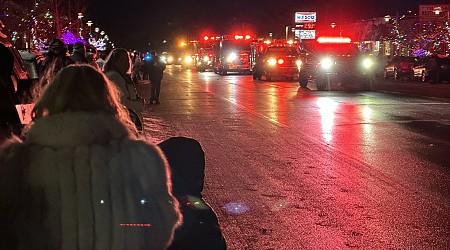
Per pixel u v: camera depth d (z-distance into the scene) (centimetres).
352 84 2950
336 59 2828
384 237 604
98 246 225
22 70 957
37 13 3278
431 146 1166
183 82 3734
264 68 3925
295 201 743
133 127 264
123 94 749
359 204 729
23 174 228
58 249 224
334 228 633
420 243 587
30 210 226
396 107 1944
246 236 605
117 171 231
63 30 4862
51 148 230
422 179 871
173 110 1880
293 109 1888
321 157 1046
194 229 281
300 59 3120
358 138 1268
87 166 228
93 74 251
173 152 303
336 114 1733
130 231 229
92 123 236
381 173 912
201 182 303
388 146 1166
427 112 1784
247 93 2652
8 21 2823
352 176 890
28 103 716
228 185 828
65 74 248
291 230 625
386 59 4750
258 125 1491
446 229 632
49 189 226
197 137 1286
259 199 752
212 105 2048
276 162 999
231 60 5088
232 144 1189
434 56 3597
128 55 788
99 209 226
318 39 3028
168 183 244
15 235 226
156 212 235
